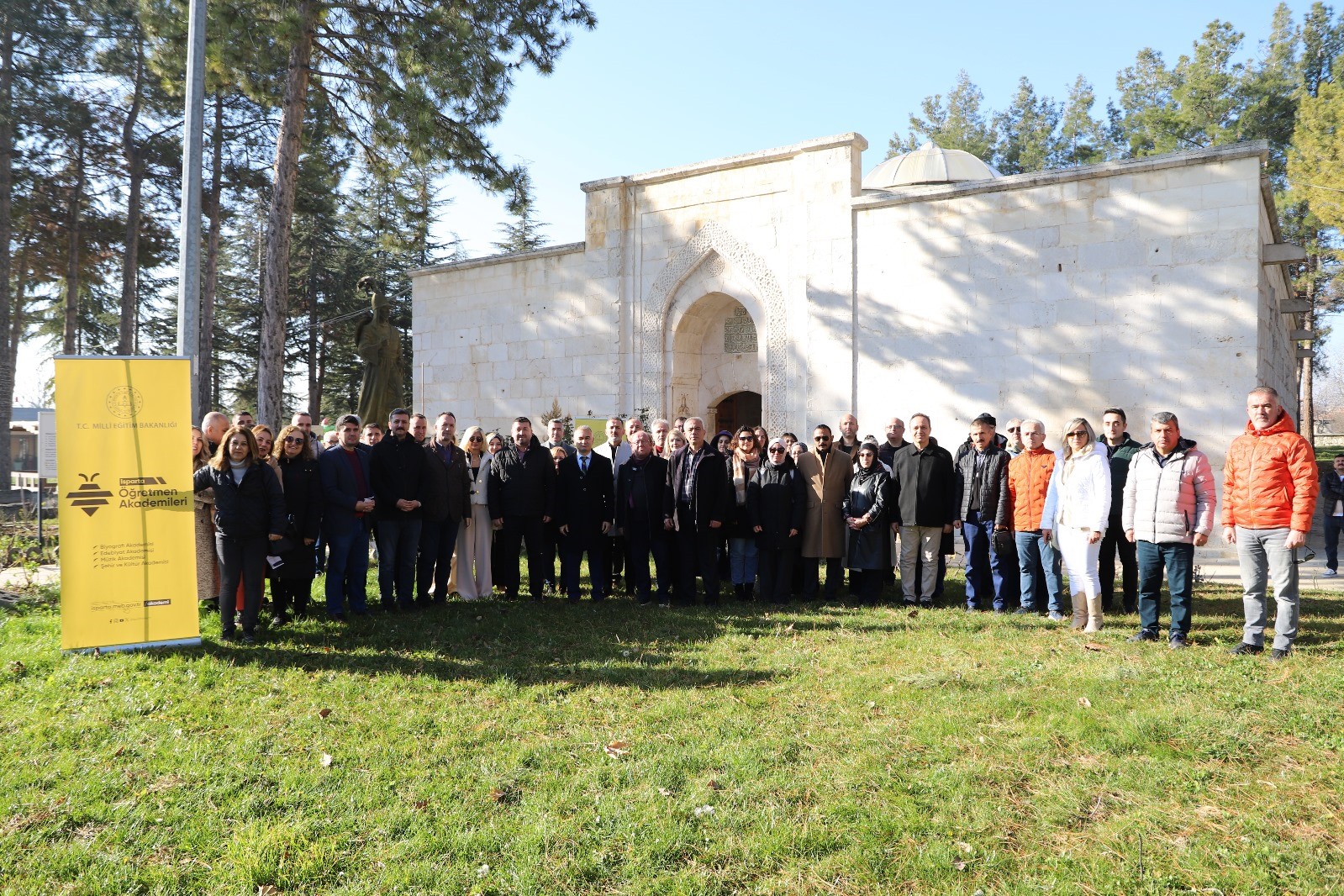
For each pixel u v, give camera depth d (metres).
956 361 13.95
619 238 17.47
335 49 15.12
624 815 3.99
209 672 6.21
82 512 6.60
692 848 3.72
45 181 25.95
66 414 6.57
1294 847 3.66
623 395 17.50
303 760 4.68
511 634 7.49
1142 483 6.99
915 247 14.34
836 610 8.46
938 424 14.12
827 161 15.16
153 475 6.79
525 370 18.70
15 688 5.89
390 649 6.89
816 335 15.22
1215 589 9.40
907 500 8.67
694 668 6.32
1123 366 12.63
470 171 15.58
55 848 3.79
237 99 28.41
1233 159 11.86
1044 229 13.23
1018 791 4.25
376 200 35.75
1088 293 12.89
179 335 9.20
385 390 16.72
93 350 35.75
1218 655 6.41
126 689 5.83
